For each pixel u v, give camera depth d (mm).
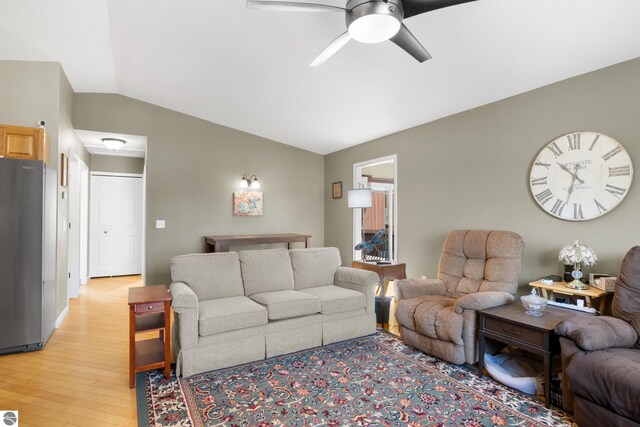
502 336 2494
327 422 2055
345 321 3363
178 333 2662
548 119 3225
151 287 2926
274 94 4320
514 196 3484
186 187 5305
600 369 1813
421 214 4527
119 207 6816
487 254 3242
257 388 2439
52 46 3389
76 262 5129
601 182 2859
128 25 3086
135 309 2469
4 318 2979
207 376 2609
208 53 3512
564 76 3072
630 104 2719
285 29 2996
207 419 2072
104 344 3262
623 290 2334
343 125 4996
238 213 5668
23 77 3537
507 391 2414
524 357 2814
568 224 3082
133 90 4605
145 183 5152
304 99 4344
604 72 2867
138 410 2160
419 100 3885
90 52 3527
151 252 5070
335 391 2408
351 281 3664
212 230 5504
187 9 2852
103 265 6707
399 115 4359
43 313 3156
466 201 3957
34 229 3090
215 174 5531
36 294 3098
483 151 3785
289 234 5930
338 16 2719
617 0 2148
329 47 2281
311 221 6461
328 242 6457
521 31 2547
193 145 5348
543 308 2574
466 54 2916
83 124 4629
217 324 2686
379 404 2248
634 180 2693
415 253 4602
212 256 3336
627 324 2164
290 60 3480
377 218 7141
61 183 3881
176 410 2162
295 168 6293
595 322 2115
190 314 2605
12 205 3000
